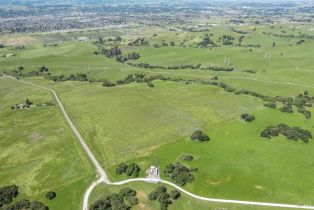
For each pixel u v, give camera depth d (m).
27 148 133.38
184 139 129.12
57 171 116.19
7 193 104.56
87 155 124.38
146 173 109.62
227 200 96.19
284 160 112.75
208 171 108.31
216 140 126.75
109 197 98.88
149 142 129.25
